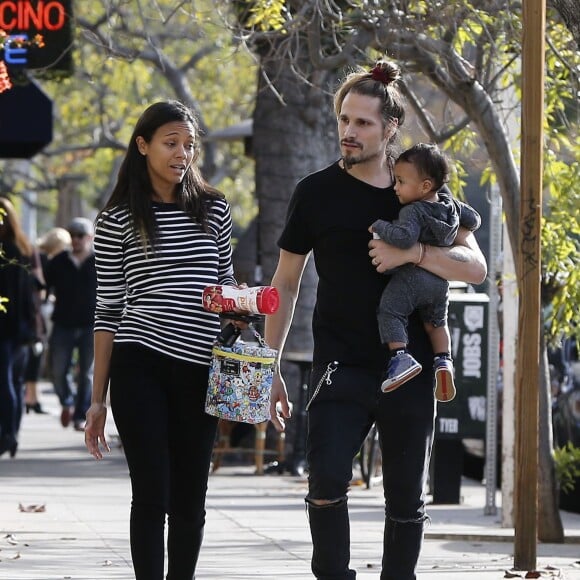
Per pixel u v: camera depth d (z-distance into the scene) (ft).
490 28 58.54
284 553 54.90
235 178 188.03
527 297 48.93
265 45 81.20
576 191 61.67
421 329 37.17
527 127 48.75
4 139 98.27
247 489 80.79
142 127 38.24
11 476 85.05
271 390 38.37
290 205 38.04
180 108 38.47
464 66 60.23
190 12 76.48
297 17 58.75
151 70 178.29
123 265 38.47
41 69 78.84
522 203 48.98
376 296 36.60
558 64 60.59
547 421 61.77
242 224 221.05
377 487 85.81
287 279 38.50
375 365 36.55
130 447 37.52
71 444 109.40
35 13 78.69
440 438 75.31
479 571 51.16
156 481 37.32
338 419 36.27
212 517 66.74
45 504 70.18
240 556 53.93
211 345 38.27
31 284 92.02
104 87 174.19
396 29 57.47
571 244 61.41
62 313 112.16
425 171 36.11
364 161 36.83
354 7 62.39
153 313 37.83
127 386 37.65
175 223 38.27
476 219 38.14
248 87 181.06
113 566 50.26
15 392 98.84
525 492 49.90
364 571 50.31
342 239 36.76
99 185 230.89
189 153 38.27
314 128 93.09
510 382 65.26
